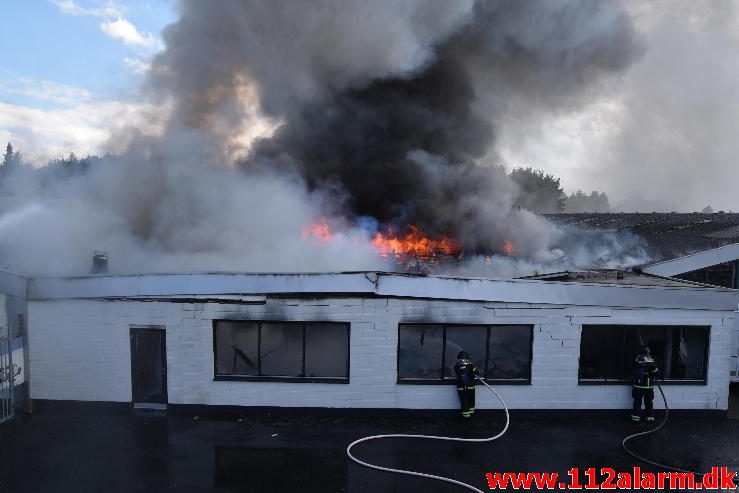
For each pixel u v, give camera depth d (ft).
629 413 33.78
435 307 32.86
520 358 33.73
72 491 24.25
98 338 33.37
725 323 33.78
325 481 25.48
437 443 29.76
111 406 33.63
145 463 26.91
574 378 33.50
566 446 29.66
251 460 27.40
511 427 32.12
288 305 32.68
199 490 24.52
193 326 32.89
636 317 33.50
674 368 34.24
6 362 32.30
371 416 33.14
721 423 33.32
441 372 33.47
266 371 33.30
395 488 24.95
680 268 43.42
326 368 33.30
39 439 29.53
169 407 33.17
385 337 32.76
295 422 32.30
